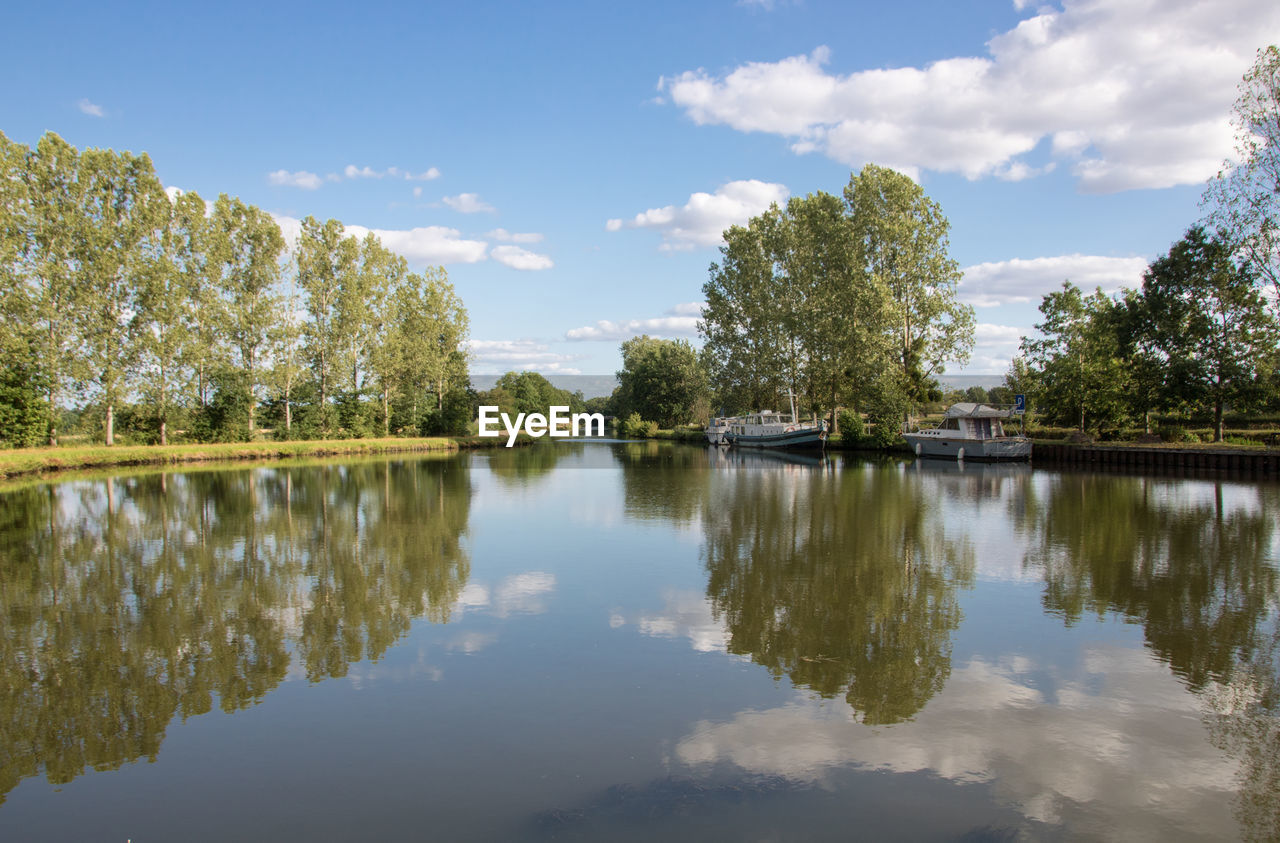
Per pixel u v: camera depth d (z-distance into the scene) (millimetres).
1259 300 37688
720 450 64625
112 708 8242
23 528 20031
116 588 13461
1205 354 40125
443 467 43062
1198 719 7828
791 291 60375
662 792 6359
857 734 7488
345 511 23422
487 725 7719
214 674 9234
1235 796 6312
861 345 50500
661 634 10680
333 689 8719
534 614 11680
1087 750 7145
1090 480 32938
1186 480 32719
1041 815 6016
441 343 74125
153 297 41875
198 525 20578
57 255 39438
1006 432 51406
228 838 5762
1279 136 34375
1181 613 11648
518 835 5719
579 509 23844
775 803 6180
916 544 17391
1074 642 10297
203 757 7090
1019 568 14805
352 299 56844
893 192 49500
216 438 49531
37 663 9664
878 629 10875
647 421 106000
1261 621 11211
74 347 40375
